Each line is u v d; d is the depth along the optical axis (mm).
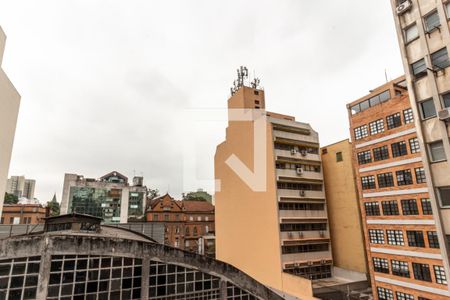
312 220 33812
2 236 25781
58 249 14031
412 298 22172
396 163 24688
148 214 56625
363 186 27594
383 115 26297
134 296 15141
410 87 18969
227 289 17328
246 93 38688
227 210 39250
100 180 66750
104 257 14867
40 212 58625
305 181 34656
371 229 26328
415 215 22703
